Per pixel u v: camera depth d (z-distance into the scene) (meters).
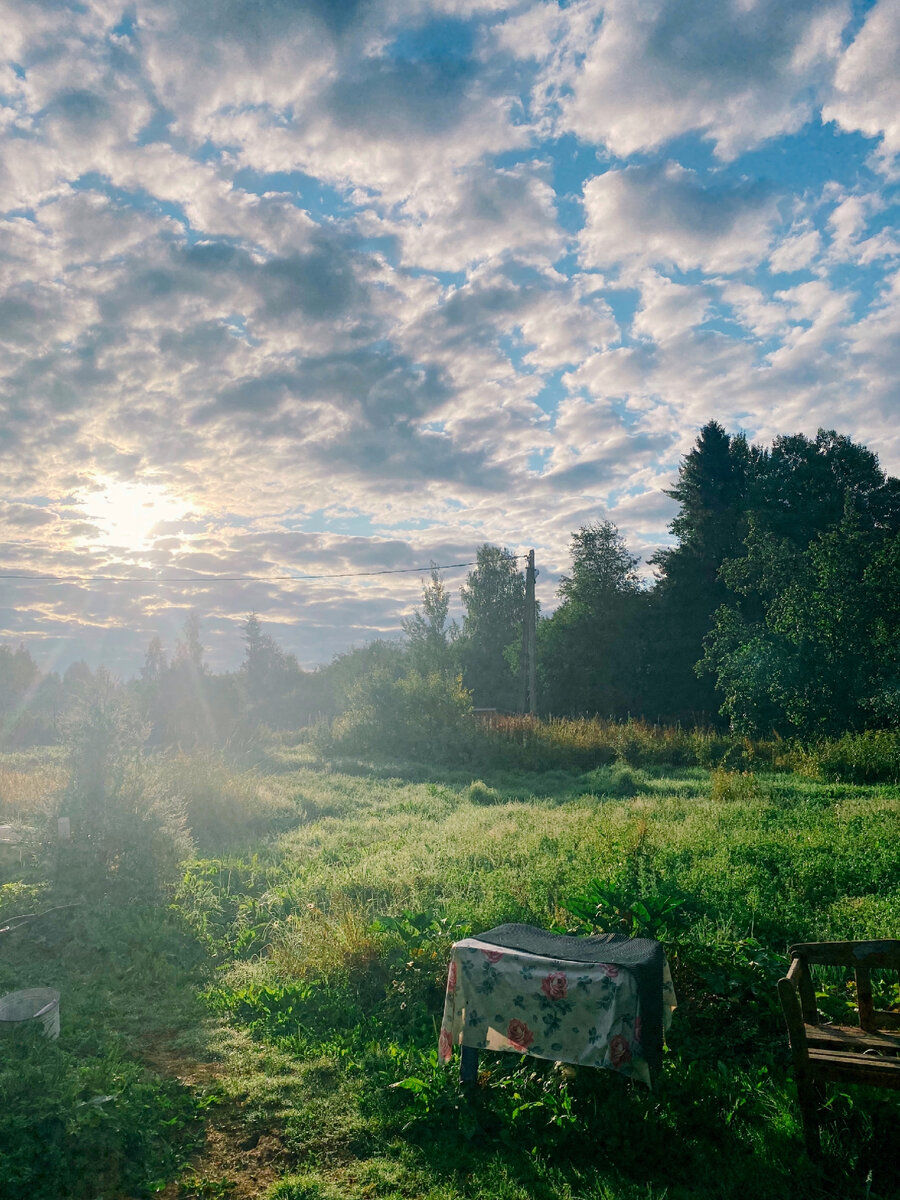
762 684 27.02
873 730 21.86
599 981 4.37
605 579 48.44
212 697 36.22
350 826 13.91
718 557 44.88
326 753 25.77
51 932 7.77
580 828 11.49
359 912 8.01
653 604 47.19
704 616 44.12
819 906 7.51
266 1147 4.36
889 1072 3.71
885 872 8.45
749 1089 4.47
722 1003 5.49
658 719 43.53
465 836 11.88
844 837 10.05
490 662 53.62
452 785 20.08
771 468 47.06
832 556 26.38
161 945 7.70
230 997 6.54
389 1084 4.93
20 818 12.62
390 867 9.99
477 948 4.79
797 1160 3.77
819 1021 4.48
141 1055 5.53
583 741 23.86
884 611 24.86
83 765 9.60
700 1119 4.25
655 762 22.42
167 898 8.88
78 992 6.59
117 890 8.74
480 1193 3.79
